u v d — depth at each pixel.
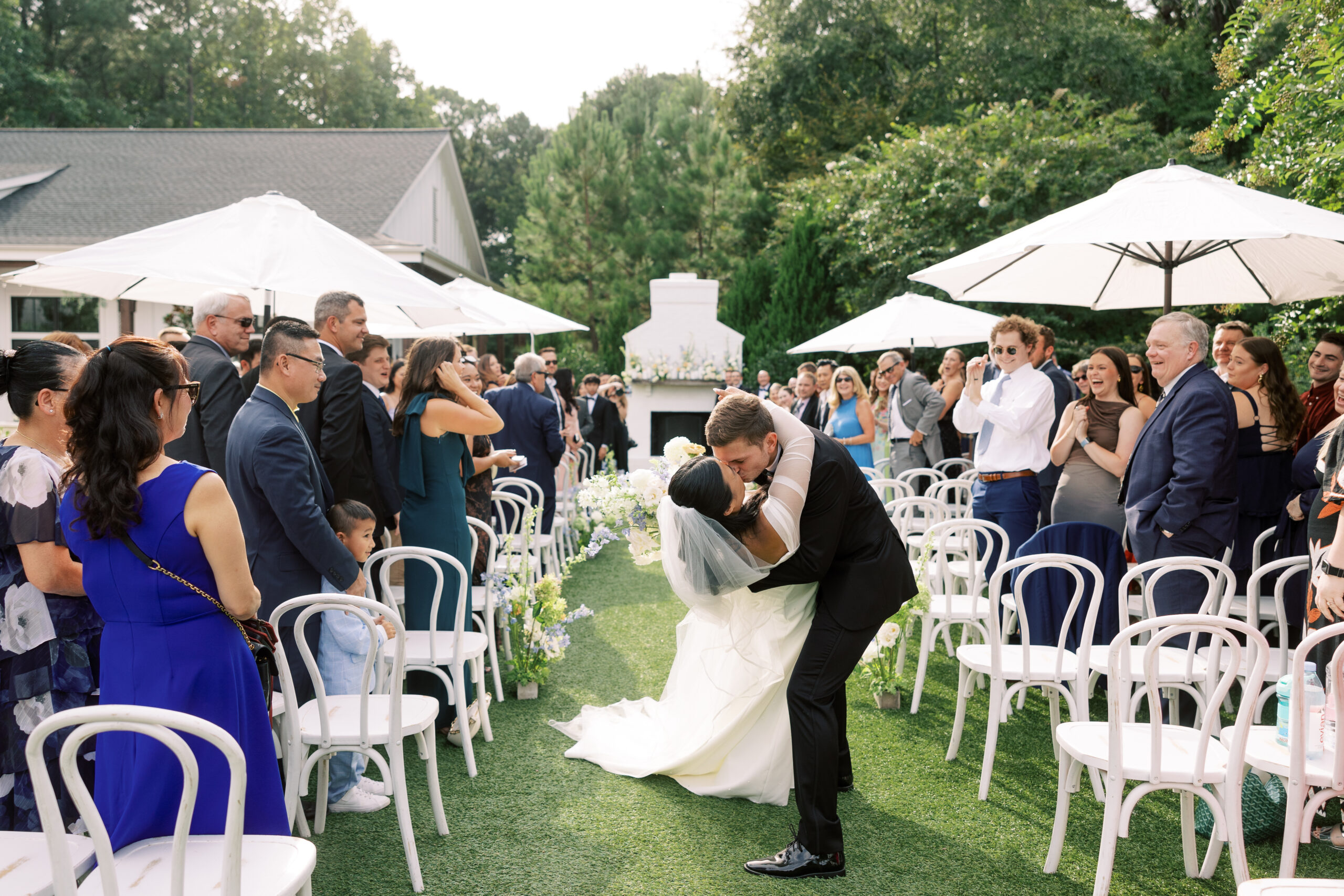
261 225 4.14
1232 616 3.98
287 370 3.06
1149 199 3.71
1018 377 4.86
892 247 15.90
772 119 24.30
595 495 3.57
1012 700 4.45
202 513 2.04
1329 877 2.82
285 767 3.32
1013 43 20.98
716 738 3.35
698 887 2.76
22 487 2.35
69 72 29.17
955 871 2.87
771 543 2.74
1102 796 3.34
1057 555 3.23
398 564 5.49
